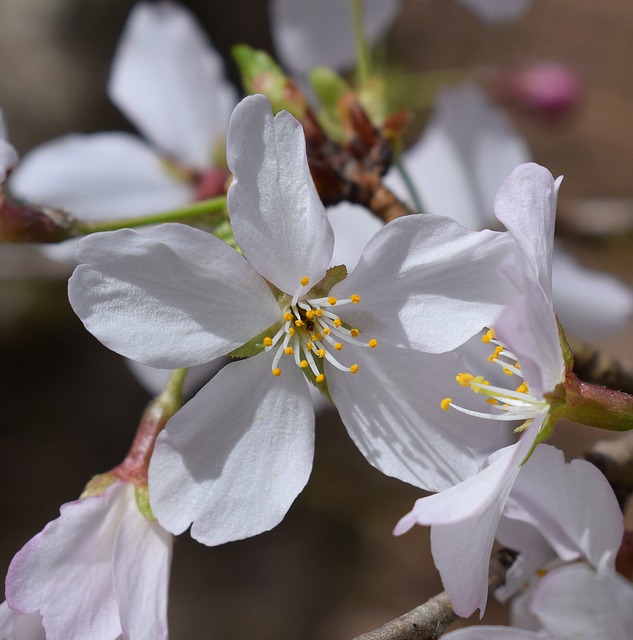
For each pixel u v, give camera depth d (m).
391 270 0.11
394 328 0.11
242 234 0.11
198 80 0.18
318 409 0.17
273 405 0.11
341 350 0.11
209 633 0.28
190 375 0.17
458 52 0.38
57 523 0.11
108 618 0.11
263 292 0.11
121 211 0.18
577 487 0.11
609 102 0.38
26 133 0.28
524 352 0.10
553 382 0.10
